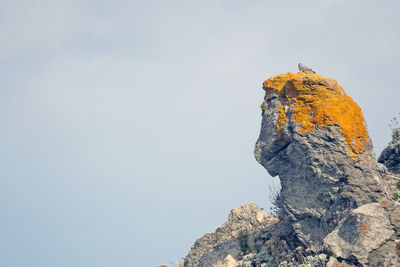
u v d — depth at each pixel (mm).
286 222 89438
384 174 88500
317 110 81938
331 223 78438
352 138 80125
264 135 88812
